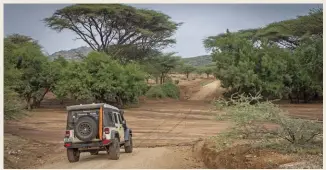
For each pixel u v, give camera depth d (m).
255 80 50.00
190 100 66.69
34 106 48.28
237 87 51.38
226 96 53.81
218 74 52.97
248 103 14.10
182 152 18.31
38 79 45.44
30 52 45.28
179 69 110.75
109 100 47.81
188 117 38.78
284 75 51.69
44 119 34.69
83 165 14.32
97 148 15.18
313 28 52.66
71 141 15.26
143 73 50.59
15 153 16.95
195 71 124.44
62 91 44.56
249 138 15.10
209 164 14.49
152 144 22.28
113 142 15.52
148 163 14.66
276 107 14.12
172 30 66.00
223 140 14.77
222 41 54.53
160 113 42.94
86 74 44.59
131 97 49.88
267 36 64.38
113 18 60.53
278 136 14.52
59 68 47.00
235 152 13.91
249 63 51.31
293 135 14.09
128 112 44.00
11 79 27.45
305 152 13.29
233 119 14.04
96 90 45.78
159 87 69.50
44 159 16.81
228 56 53.19
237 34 57.31
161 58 82.69
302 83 52.06
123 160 15.48
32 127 29.09
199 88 84.44
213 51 54.56
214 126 31.14
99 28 62.72
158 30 65.44
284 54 53.84
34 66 45.53
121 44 65.25
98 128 15.21
